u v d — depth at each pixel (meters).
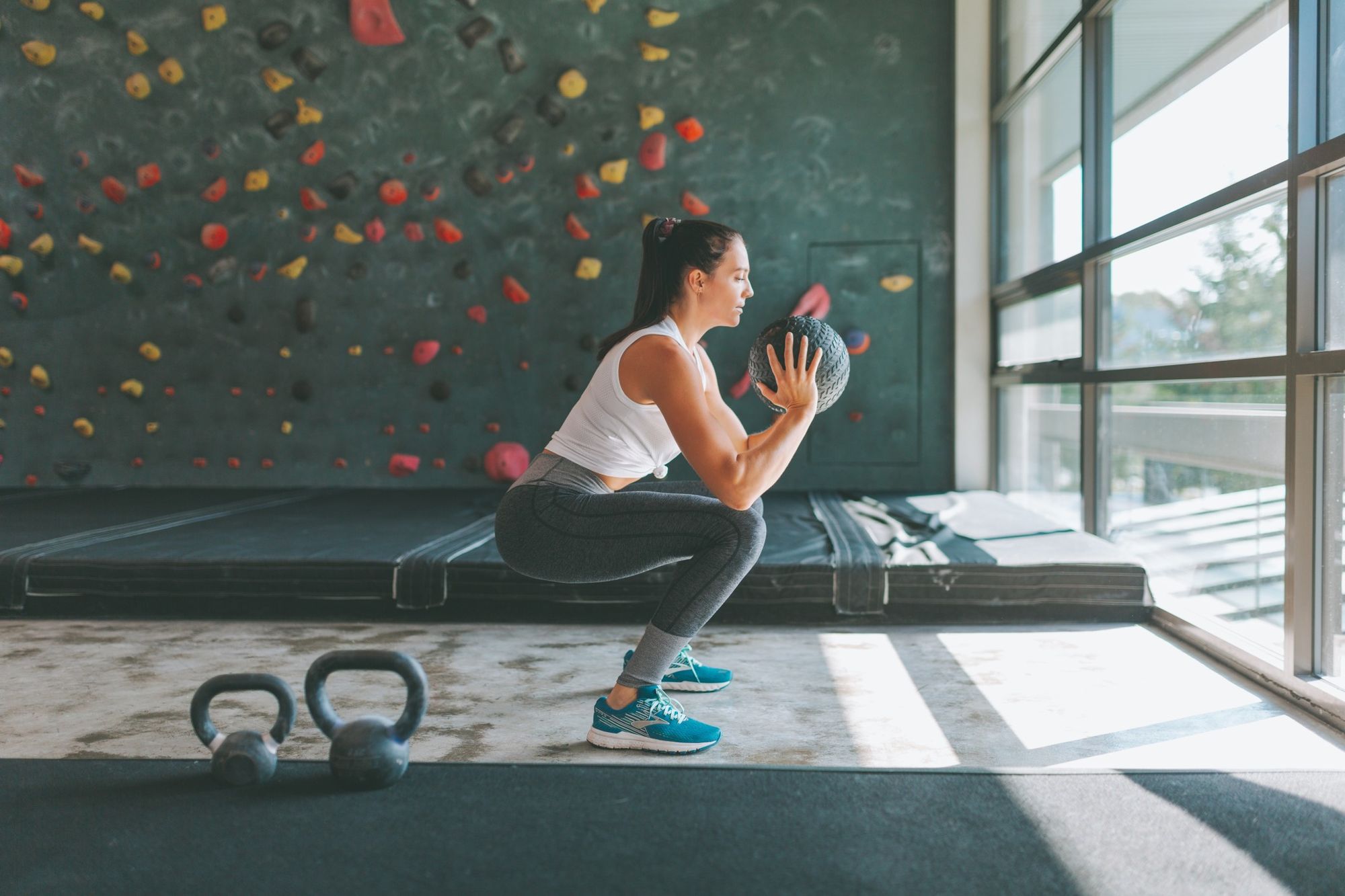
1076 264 4.00
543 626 3.31
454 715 2.39
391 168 5.75
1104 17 3.83
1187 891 1.50
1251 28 2.72
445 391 5.77
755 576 3.26
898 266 5.58
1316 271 2.41
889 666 2.80
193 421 5.90
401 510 4.77
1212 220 2.96
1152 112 3.38
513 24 5.65
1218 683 2.61
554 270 5.73
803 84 5.58
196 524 4.26
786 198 5.61
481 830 1.73
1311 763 2.03
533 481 2.15
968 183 5.46
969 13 5.41
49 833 1.73
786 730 2.27
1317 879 1.53
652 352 2.01
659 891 1.51
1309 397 2.41
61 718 2.37
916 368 5.60
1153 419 3.39
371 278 5.79
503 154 5.70
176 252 5.86
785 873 1.56
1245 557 2.79
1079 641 3.05
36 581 3.42
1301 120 2.41
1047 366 4.44
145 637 3.16
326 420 5.85
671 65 5.61
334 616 3.41
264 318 5.84
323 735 2.24
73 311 5.90
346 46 5.71
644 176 5.66
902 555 3.34
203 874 1.57
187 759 2.09
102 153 5.84
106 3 5.76
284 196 5.80
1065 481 4.36
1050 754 2.10
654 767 2.04
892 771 2.00
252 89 5.76
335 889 1.52
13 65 5.83
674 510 2.08
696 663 2.59
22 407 5.95
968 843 1.67
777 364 2.02
